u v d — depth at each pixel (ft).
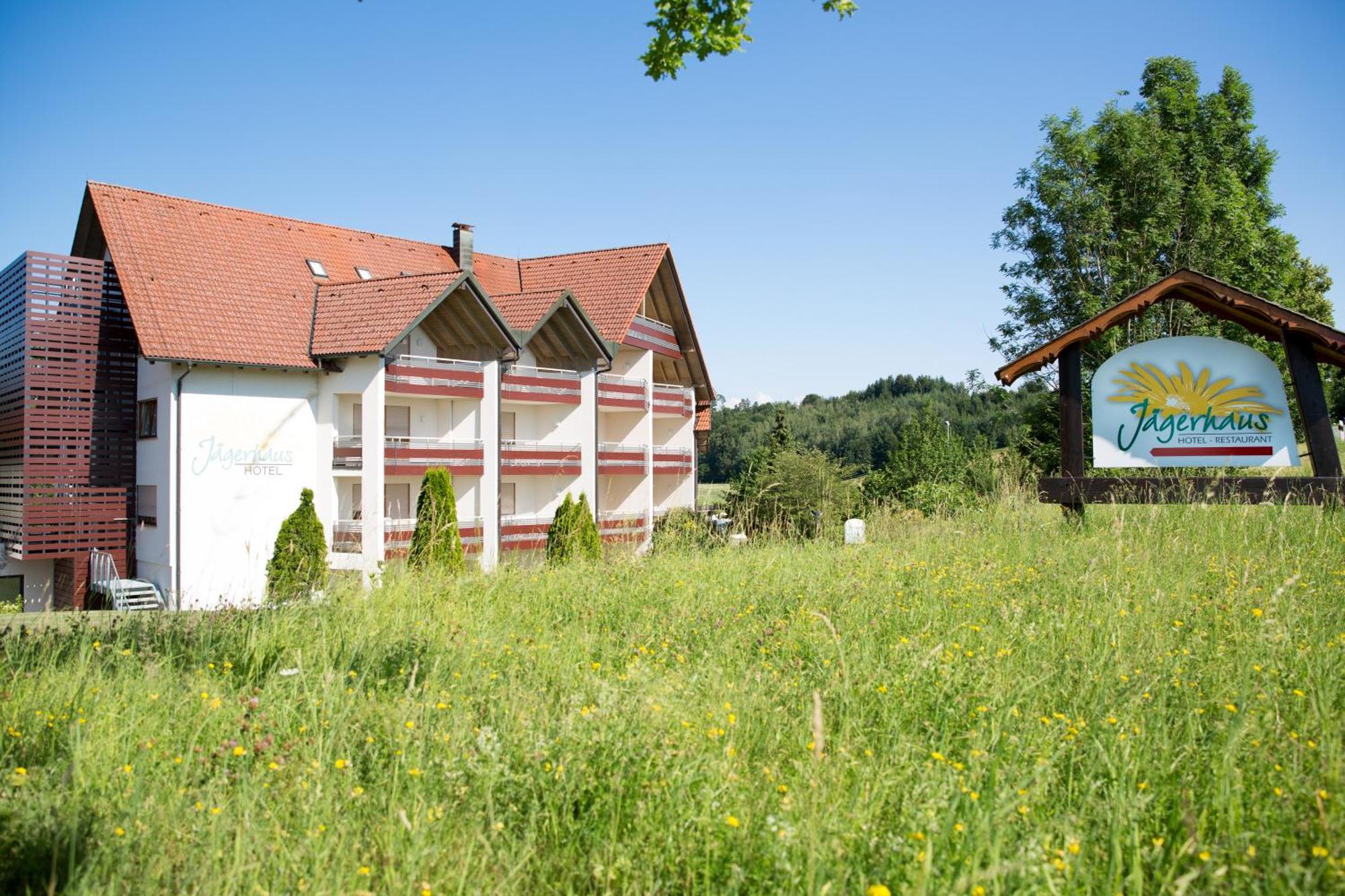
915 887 12.01
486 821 15.44
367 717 19.53
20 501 83.35
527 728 18.07
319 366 87.56
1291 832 13.55
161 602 78.13
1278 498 50.52
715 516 81.00
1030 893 12.32
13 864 13.38
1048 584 32.45
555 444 105.60
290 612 31.48
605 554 56.24
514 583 39.63
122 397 86.94
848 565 40.40
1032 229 133.18
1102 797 15.71
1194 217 127.75
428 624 30.14
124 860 13.50
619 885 13.64
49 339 82.79
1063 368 55.52
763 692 21.04
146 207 90.94
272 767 16.88
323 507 88.63
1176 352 54.19
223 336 83.97
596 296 110.73
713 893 13.08
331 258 102.01
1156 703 19.04
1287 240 136.15
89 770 16.94
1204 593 29.53
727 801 15.02
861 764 16.67
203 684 22.35
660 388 117.08
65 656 26.13
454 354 95.86
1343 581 30.30
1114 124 129.39
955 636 25.45
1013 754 16.84
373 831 14.97
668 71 37.22
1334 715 17.89
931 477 133.28
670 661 25.25
